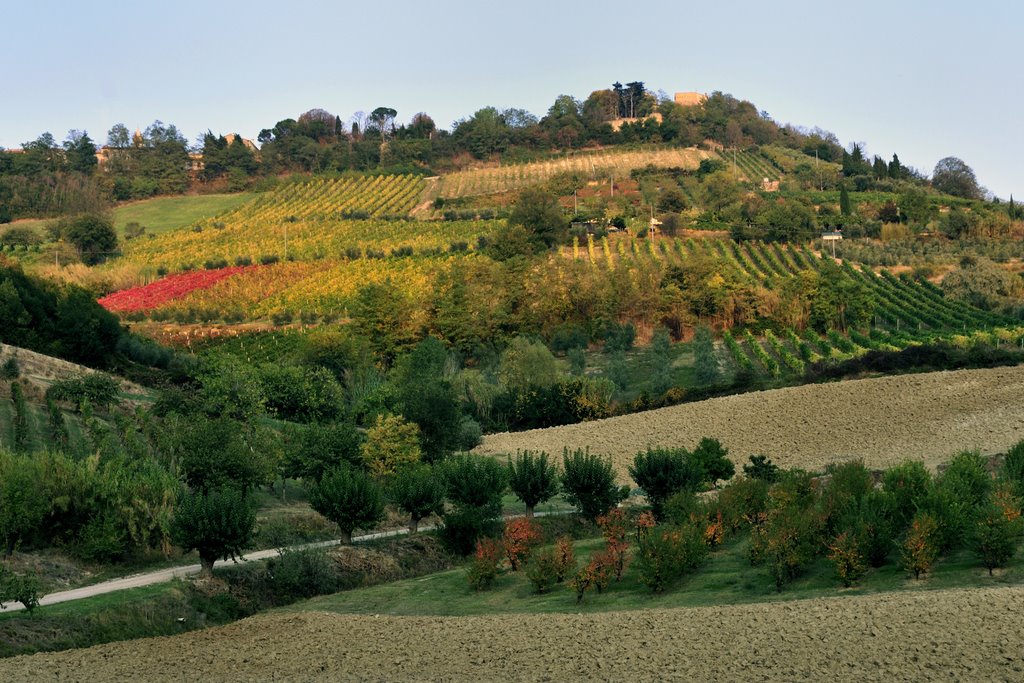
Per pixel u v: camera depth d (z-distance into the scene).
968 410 74.56
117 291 164.62
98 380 77.06
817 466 65.88
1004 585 36.00
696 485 56.91
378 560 49.03
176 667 33.31
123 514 46.75
